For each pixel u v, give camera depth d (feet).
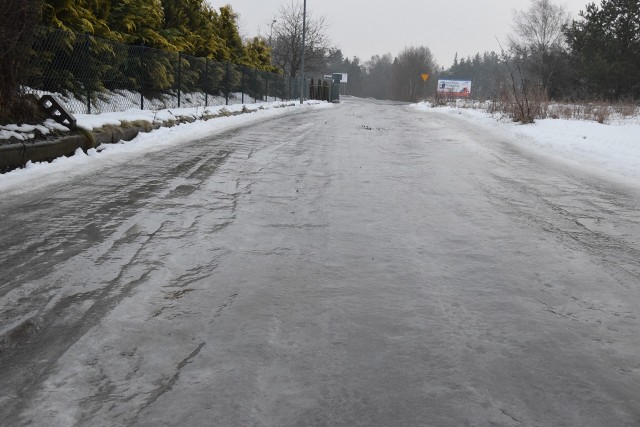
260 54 113.09
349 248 14.71
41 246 13.53
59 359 8.29
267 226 16.52
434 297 11.44
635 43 125.70
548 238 16.35
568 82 134.10
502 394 7.84
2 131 22.88
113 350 8.63
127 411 7.07
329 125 57.00
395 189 23.22
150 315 9.98
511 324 10.23
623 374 8.52
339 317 10.26
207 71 64.85
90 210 17.21
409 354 8.92
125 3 46.65
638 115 76.02
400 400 7.60
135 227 15.61
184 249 13.91
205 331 9.44
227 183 22.75
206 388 7.67
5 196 18.38
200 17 70.28
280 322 9.93
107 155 28.02
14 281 11.26
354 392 7.75
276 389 7.73
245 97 86.22
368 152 35.17
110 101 45.03
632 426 7.16
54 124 26.66
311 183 23.65
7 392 7.39
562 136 45.65
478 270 13.28
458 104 130.21
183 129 41.39
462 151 38.42
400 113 98.63
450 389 7.92
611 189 25.16
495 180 26.58
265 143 37.32
